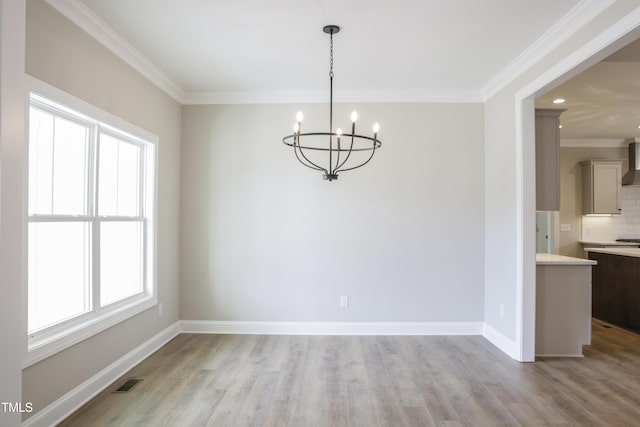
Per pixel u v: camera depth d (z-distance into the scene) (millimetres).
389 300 4438
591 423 2504
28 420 2264
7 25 1258
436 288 4434
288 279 4461
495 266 4137
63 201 2686
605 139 7031
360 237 4449
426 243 4434
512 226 3727
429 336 4367
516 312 3635
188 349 3889
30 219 2367
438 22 2869
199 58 3533
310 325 4441
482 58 3520
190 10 2705
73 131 2787
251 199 4484
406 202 4449
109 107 3061
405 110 4469
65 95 2533
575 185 7086
